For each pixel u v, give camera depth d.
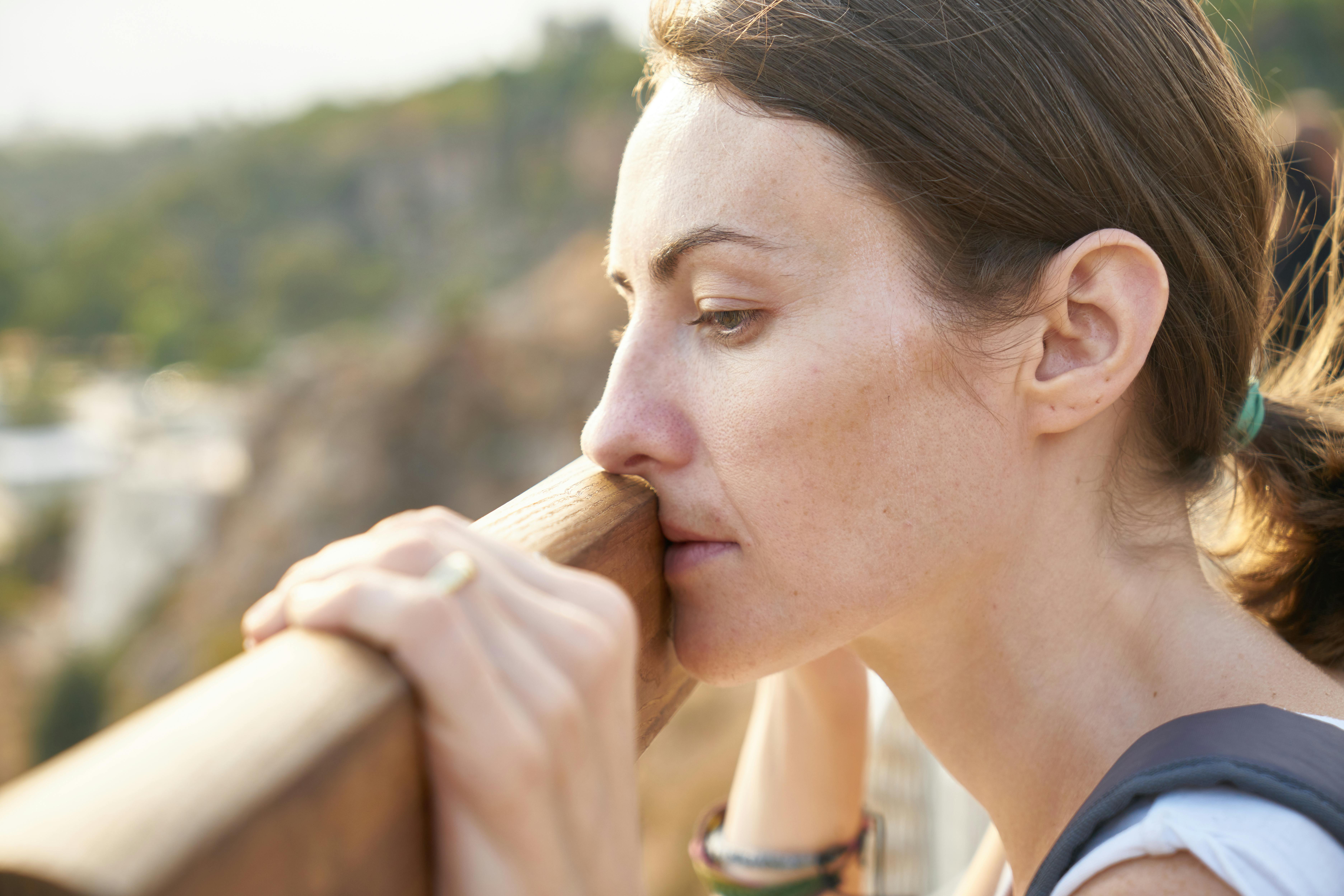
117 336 53.94
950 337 0.67
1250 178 0.81
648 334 0.70
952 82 0.66
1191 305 0.75
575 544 0.56
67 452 41.69
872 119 0.65
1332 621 0.93
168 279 54.12
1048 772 0.78
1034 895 0.64
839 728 1.11
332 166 54.59
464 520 0.44
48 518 37.50
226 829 0.26
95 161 65.31
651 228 0.69
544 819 0.37
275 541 28.75
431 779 0.36
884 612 0.70
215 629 28.92
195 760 0.27
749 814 1.16
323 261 49.84
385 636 0.34
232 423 42.50
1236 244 0.79
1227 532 1.02
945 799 2.24
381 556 0.39
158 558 34.28
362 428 28.64
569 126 47.19
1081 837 0.62
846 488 0.67
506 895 0.37
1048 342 0.71
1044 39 0.68
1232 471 0.95
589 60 49.50
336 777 0.30
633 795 0.43
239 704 0.30
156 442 40.88
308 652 0.34
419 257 49.31
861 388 0.66
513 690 0.37
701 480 0.68
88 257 56.75
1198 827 0.57
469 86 54.03
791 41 0.65
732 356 0.68
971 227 0.66
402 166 52.19
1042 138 0.67
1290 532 0.93
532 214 45.28
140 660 30.28
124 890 0.23
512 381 28.17
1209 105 0.76
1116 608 0.76
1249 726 0.62
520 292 31.84
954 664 0.79
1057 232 0.68
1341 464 0.90
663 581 0.71
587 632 0.40
